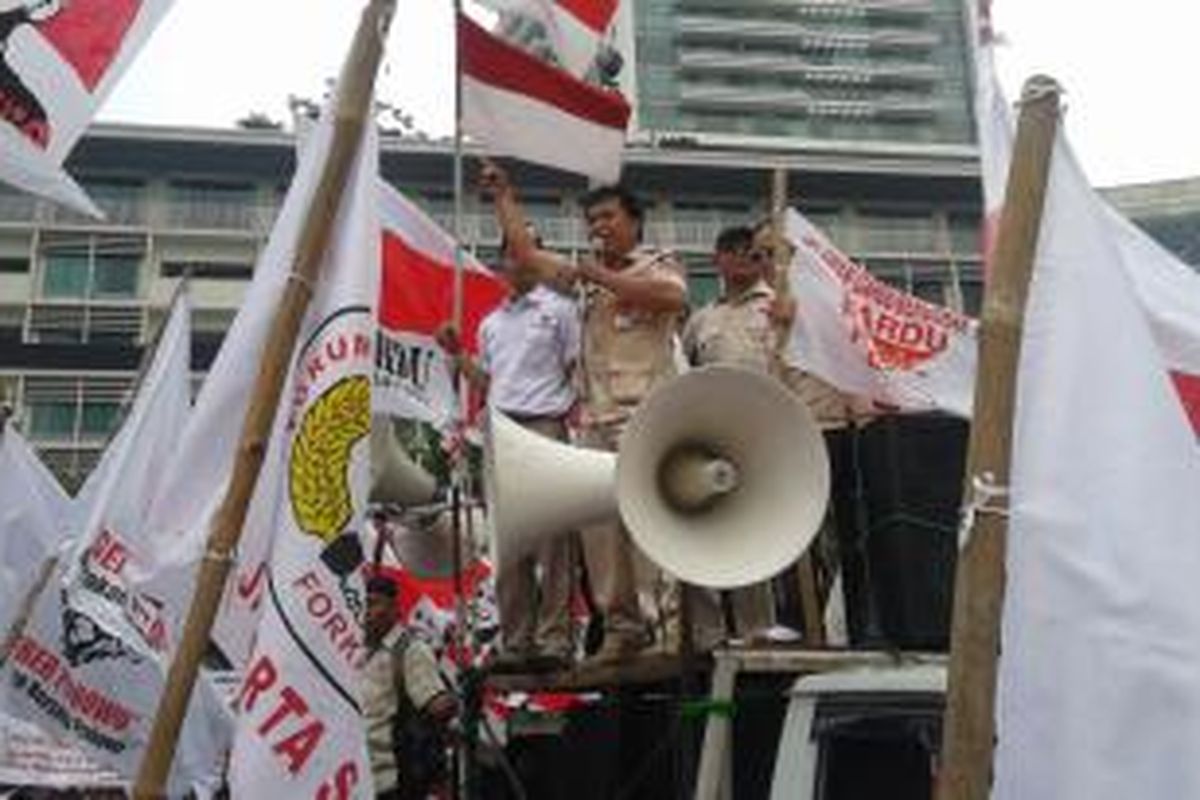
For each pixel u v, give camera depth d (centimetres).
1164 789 336
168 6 508
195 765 744
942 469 579
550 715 647
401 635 720
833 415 706
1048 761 340
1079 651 344
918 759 486
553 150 617
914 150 6838
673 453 538
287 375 464
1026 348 362
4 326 5131
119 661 731
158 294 5203
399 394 795
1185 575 346
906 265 5762
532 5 612
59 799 1078
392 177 4972
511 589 651
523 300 701
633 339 639
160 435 727
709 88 6969
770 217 721
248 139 5212
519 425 632
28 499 862
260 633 444
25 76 491
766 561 523
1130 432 356
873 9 7150
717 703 524
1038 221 368
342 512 456
